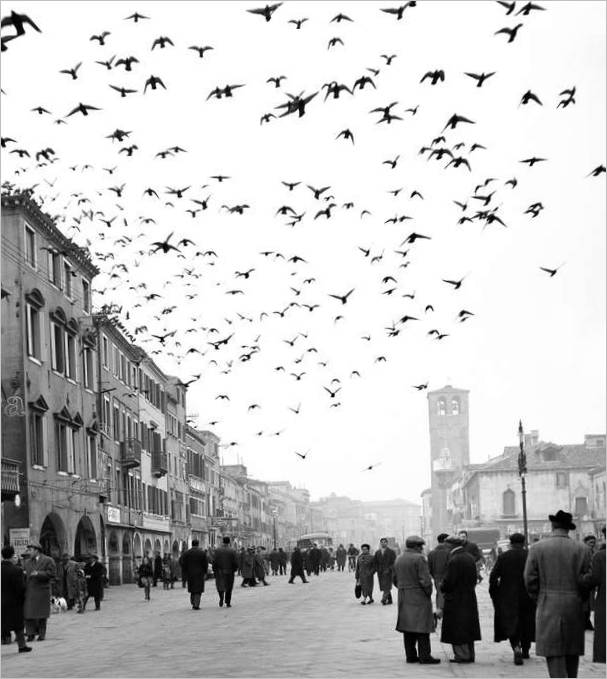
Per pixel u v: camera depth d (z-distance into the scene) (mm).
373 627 22094
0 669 16453
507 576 15375
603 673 13422
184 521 84375
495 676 13781
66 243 48125
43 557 22062
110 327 56906
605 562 14477
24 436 40812
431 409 156500
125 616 29438
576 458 105875
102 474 54500
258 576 48188
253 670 14992
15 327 41375
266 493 170125
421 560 15320
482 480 105750
